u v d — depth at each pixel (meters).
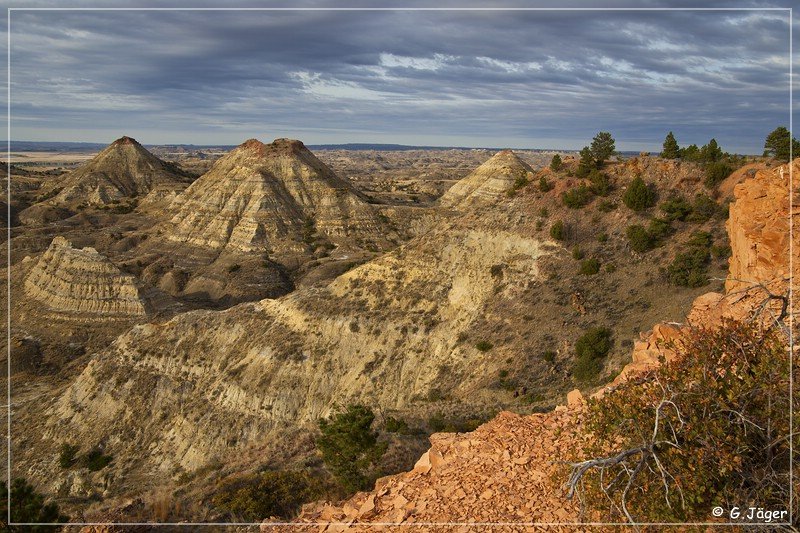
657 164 56.81
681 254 46.72
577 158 66.25
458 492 11.00
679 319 39.25
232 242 128.62
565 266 51.91
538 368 42.34
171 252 127.44
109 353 60.78
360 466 19.72
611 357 39.41
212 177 152.12
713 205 50.09
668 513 8.06
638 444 8.66
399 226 144.38
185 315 62.97
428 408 35.00
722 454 8.19
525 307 49.66
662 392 9.17
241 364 54.69
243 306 63.16
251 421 49.69
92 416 54.69
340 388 50.22
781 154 51.00
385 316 54.56
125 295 87.94
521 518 9.63
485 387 42.41
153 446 50.53
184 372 56.50
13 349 74.38
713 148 55.75
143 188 188.50
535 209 59.31
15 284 97.50
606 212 55.53
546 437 12.66
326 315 56.34
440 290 55.75
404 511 10.74
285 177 147.75
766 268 18.08
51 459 50.75
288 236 130.75
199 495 18.61
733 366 9.44
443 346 50.06
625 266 49.53
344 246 130.38
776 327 9.76
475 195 155.00
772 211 18.81
